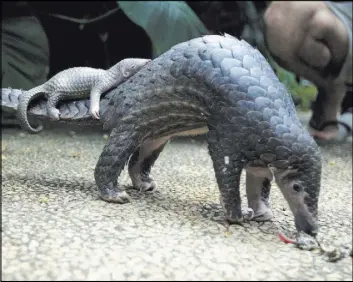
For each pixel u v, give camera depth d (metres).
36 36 2.47
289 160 1.13
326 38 2.14
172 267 1.01
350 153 2.15
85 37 2.99
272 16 2.18
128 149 1.29
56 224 1.14
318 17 2.11
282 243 1.14
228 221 1.21
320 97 2.40
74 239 1.08
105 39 3.00
